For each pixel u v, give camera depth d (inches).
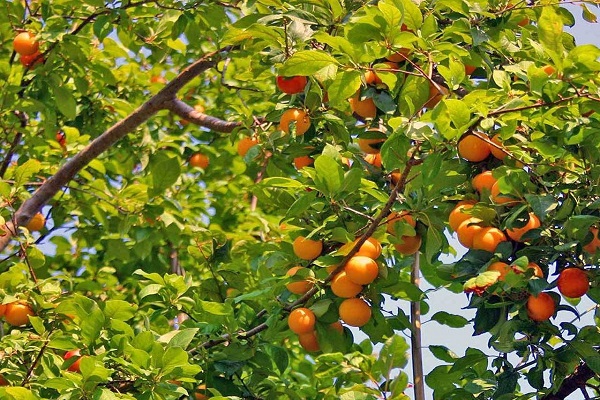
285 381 239.0
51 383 181.0
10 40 311.4
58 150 303.0
